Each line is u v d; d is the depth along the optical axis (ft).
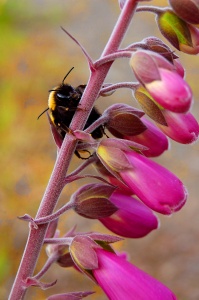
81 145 0.87
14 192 2.61
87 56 0.84
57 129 0.87
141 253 2.25
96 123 0.87
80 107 0.85
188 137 0.82
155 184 0.82
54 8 4.57
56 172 0.87
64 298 0.90
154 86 0.78
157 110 0.82
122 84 0.85
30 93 3.36
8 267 2.15
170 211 0.82
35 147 2.96
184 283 2.12
